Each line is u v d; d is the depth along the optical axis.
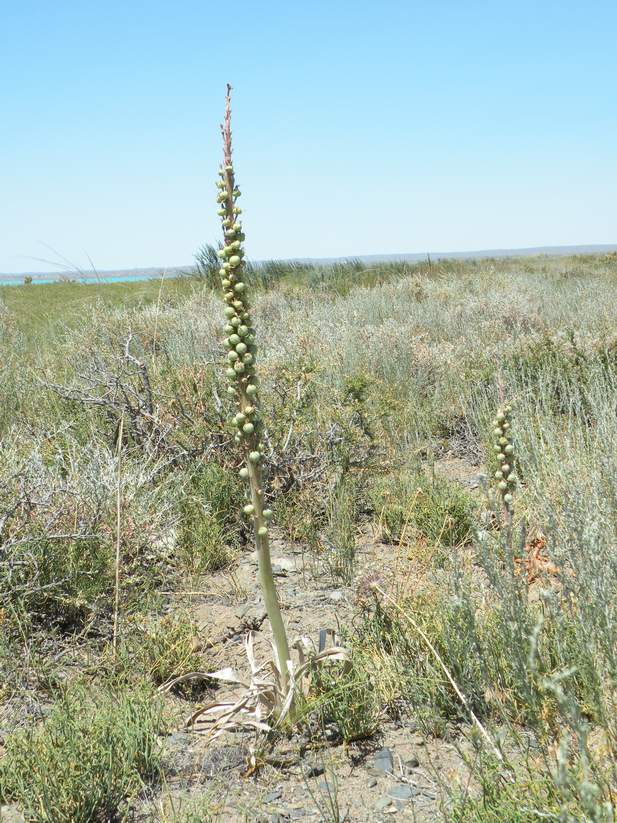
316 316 12.43
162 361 8.10
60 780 2.67
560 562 3.12
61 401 7.35
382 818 2.61
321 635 3.34
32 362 9.41
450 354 9.30
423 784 2.77
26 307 15.59
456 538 4.94
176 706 3.36
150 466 5.72
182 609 4.22
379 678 3.31
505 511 3.04
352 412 6.47
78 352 8.71
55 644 3.79
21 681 3.49
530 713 2.69
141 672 3.56
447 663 3.22
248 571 4.92
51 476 4.74
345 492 5.66
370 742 3.04
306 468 5.98
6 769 2.78
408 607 3.64
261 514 2.92
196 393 6.43
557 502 3.95
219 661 3.75
